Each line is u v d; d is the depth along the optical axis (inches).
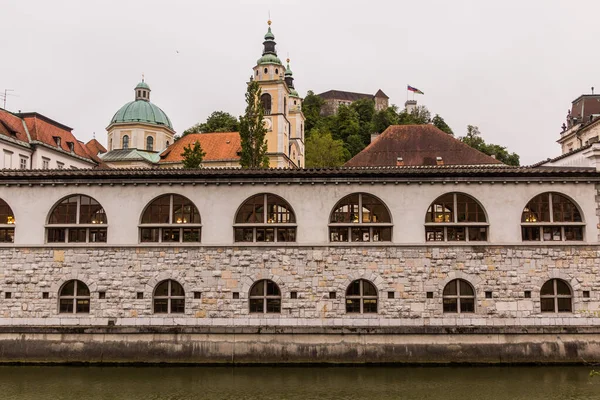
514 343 863.7
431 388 754.8
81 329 876.6
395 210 896.9
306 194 904.3
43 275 896.9
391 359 861.8
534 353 858.8
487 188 898.7
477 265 885.2
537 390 743.1
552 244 883.4
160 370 850.1
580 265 881.5
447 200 903.7
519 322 874.1
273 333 872.9
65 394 736.3
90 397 724.0
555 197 900.0
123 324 885.2
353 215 906.7
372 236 903.1
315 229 899.4
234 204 905.5
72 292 901.2
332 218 906.1
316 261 892.6
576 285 877.2
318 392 741.9
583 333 859.4
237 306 885.8
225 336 876.0
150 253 898.7
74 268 897.5
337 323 879.7
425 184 900.0
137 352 872.9
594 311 872.9
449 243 888.3
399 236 892.0
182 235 909.2
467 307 885.2
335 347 868.0
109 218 903.7
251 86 1674.5
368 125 4451.3
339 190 903.7
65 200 914.1
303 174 891.4
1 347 877.2
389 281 885.8
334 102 5590.6
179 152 2785.4
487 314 876.0
